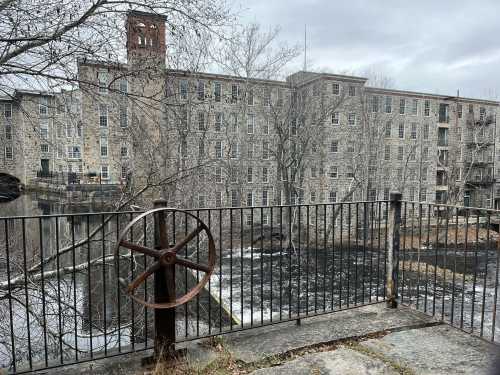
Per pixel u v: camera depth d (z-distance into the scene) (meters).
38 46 5.01
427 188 38.72
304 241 20.61
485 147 40.69
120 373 2.61
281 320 3.33
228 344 3.00
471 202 43.12
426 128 38.94
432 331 3.25
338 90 29.94
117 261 2.60
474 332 3.24
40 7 4.75
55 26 4.95
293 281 14.04
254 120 25.09
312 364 2.67
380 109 33.28
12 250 6.69
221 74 16.69
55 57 5.08
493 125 43.44
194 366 2.62
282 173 26.06
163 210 2.60
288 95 25.08
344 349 2.91
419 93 37.78
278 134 24.62
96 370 2.66
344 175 31.03
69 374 2.61
